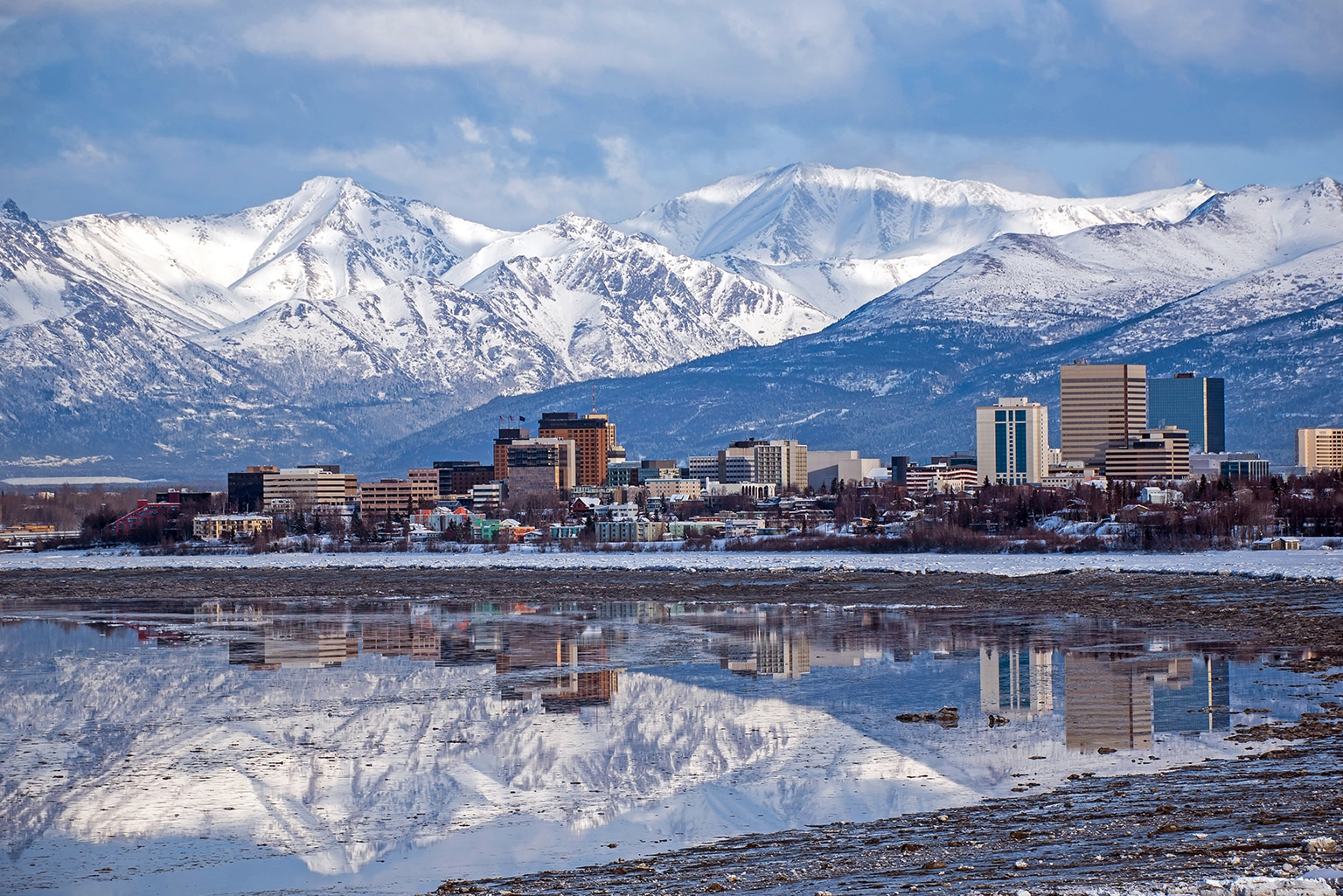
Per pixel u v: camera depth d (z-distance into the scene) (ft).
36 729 501.56
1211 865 257.55
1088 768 395.34
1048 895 237.66
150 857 342.23
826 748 444.55
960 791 375.66
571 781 409.69
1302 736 428.56
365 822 370.53
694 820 360.69
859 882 268.82
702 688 582.35
